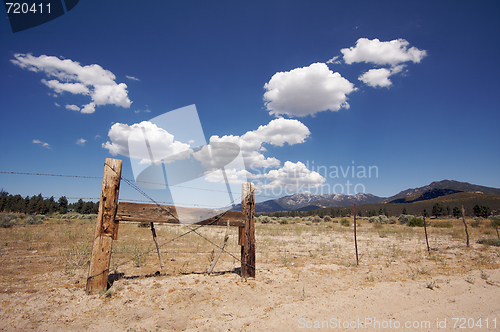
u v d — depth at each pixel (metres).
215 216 6.18
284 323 3.87
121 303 4.37
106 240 4.91
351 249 11.24
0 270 6.16
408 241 14.41
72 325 3.60
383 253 10.28
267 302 4.78
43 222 20.66
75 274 5.95
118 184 5.11
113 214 5.00
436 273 7.07
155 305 4.38
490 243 12.95
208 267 7.25
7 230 14.23
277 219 42.06
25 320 3.62
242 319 4.00
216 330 3.61
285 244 12.43
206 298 4.80
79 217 27.19
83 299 4.43
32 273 5.97
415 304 4.73
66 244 9.68
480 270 7.26
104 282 4.82
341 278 6.50
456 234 17.67
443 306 4.62
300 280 6.21
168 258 8.27
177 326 3.70
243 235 6.41
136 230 16.52
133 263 7.34
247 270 6.25
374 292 5.37
